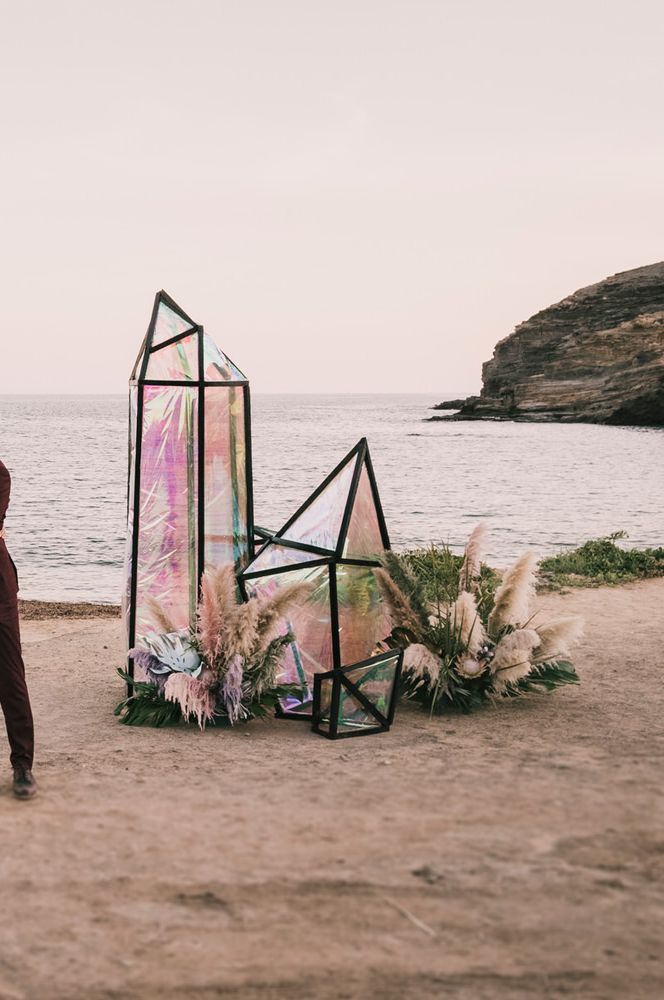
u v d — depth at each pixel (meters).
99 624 10.87
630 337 156.75
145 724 5.82
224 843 3.72
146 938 2.94
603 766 4.57
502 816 3.92
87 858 3.60
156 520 6.34
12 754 4.45
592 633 8.68
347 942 2.88
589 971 2.66
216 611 5.81
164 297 6.67
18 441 90.69
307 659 6.09
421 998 2.55
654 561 13.49
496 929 2.93
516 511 30.78
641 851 3.49
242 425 6.57
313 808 4.11
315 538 6.27
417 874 3.35
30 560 20.61
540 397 155.12
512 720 5.65
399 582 6.25
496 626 6.22
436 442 89.94
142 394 6.31
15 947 2.90
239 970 2.73
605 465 57.09
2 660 4.44
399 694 6.21
